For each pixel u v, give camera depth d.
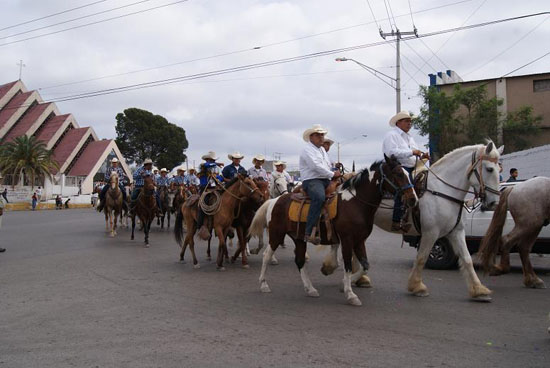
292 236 7.75
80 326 5.80
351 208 6.99
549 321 5.82
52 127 61.50
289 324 5.86
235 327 5.73
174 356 4.72
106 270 9.88
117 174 17.55
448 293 7.63
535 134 30.20
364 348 4.93
